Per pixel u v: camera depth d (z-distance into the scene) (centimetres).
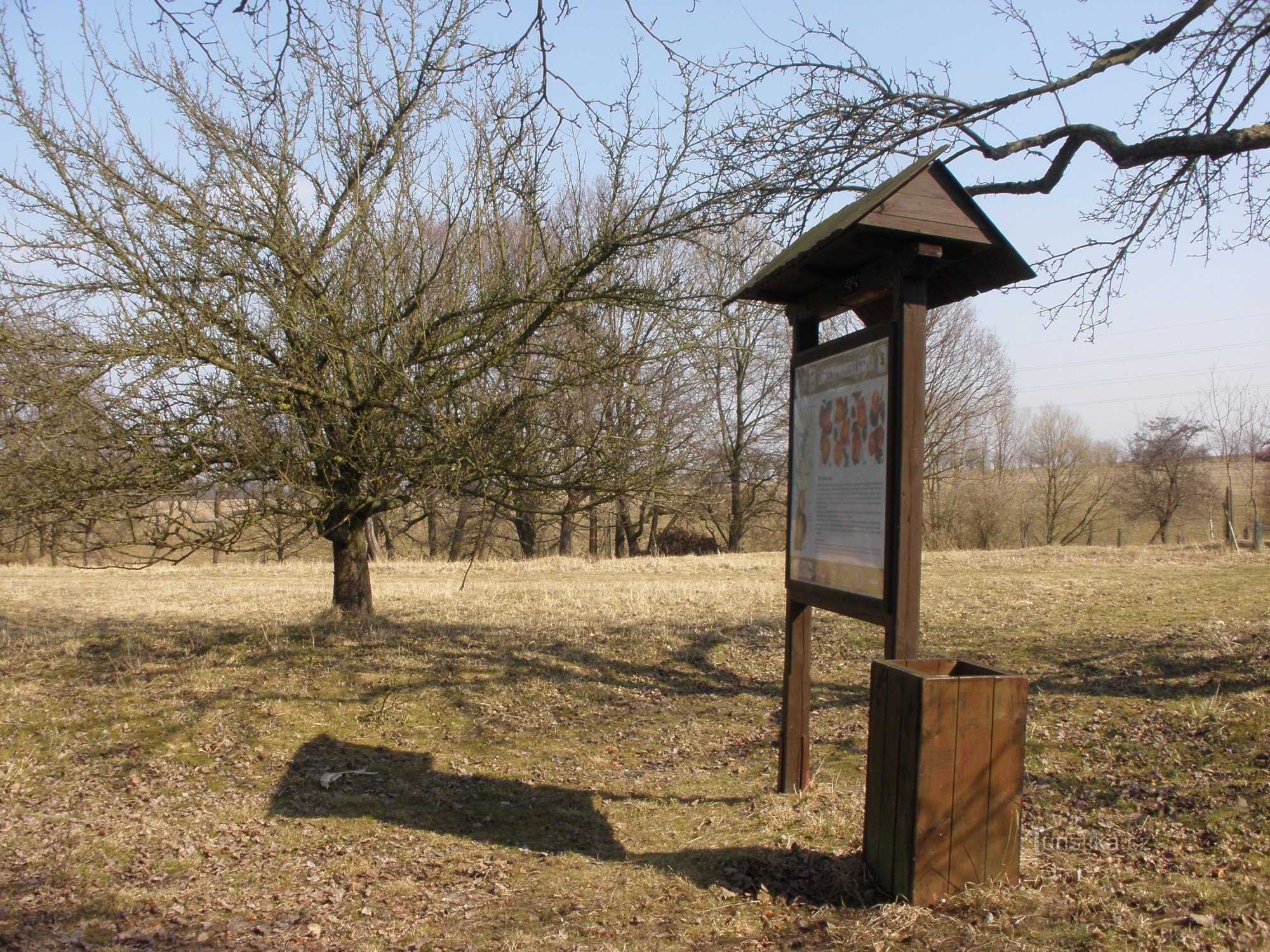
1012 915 360
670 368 1228
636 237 839
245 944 427
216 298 848
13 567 2262
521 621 1166
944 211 417
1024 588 1353
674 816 568
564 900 450
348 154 925
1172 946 330
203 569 2222
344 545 1136
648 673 941
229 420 796
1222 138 643
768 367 3272
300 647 977
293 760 719
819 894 413
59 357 792
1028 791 536
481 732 780
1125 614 1061
